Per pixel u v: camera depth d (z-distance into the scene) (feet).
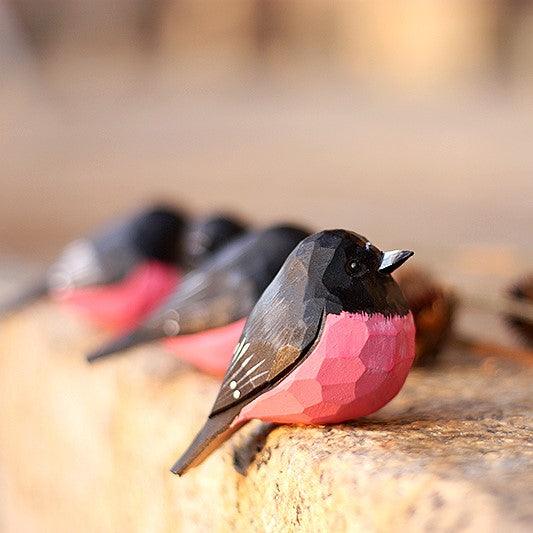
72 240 19.13
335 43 45.19
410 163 26.86
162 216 7.62
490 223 18.53
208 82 42.09
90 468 7.47
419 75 43.68
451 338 7.36
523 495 6.56
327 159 27.84
